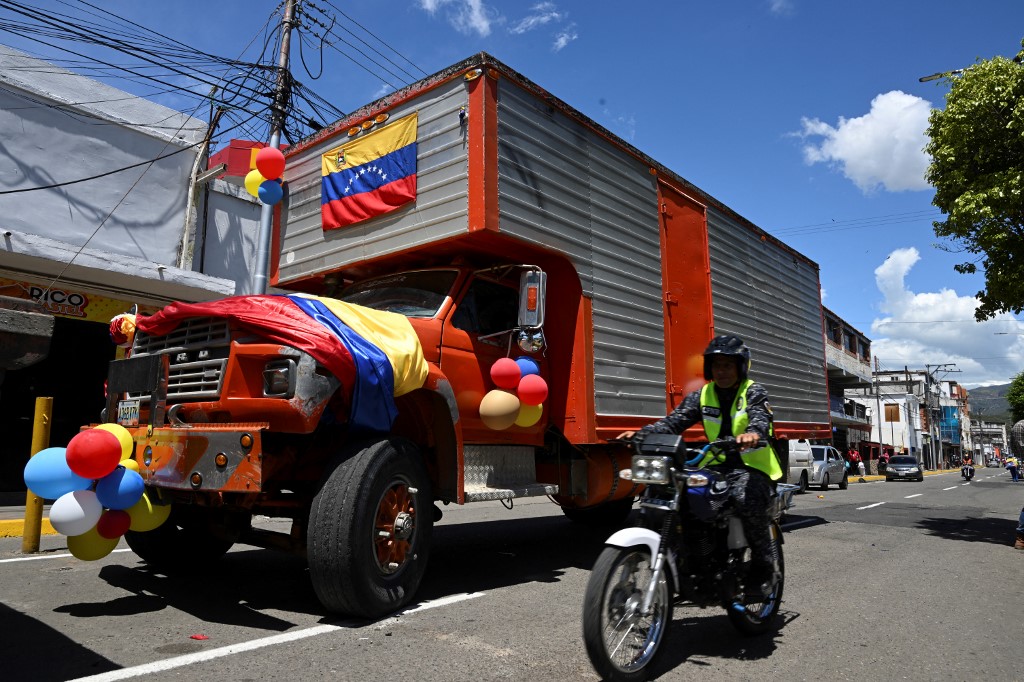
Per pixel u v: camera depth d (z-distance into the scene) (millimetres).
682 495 3629
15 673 3162
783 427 10055
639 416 6773
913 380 71750
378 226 6051
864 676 3605
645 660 3361
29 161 10711
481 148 5309
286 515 4863
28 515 6246
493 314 5926
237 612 4367
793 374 10602
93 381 12062
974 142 9430
